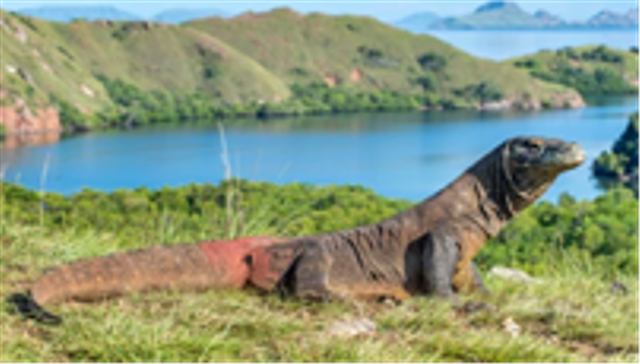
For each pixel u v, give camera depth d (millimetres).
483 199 8117
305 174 181125
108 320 6520
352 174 181250
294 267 7848
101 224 15992
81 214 23859
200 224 12148
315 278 7754
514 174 8039
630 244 22547
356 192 42781
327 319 7160
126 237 11617
